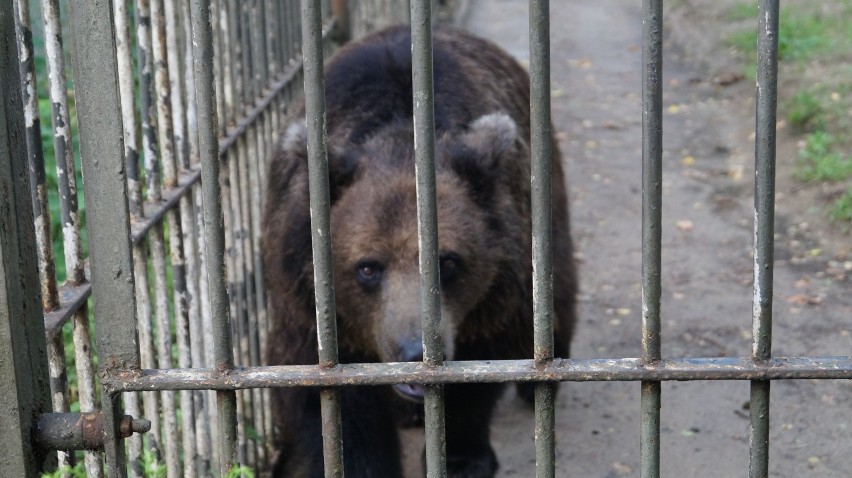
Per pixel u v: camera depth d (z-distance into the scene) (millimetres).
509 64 7906
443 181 6043
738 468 6910
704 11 20984
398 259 5836
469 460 6719
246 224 7043
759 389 3295
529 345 6480
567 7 23500
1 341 3125
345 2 11898
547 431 3355
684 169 13258
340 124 6352
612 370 3264
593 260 10680
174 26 5688
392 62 6434
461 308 6031
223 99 6664
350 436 6137
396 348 5621
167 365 5477
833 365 3254
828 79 14391
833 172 11742
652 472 3379
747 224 11430
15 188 3158
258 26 7754
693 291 9789
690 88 16828
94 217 3166
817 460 6934
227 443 3348
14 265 3148
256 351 7293
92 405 4539
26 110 3889
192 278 5848
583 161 13781
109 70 3062
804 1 18812
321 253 3236
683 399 7801
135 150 5023
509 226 6207
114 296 3217
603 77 18016
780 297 9539
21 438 3213
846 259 10297
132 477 5008
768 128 3143
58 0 4129
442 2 21656
